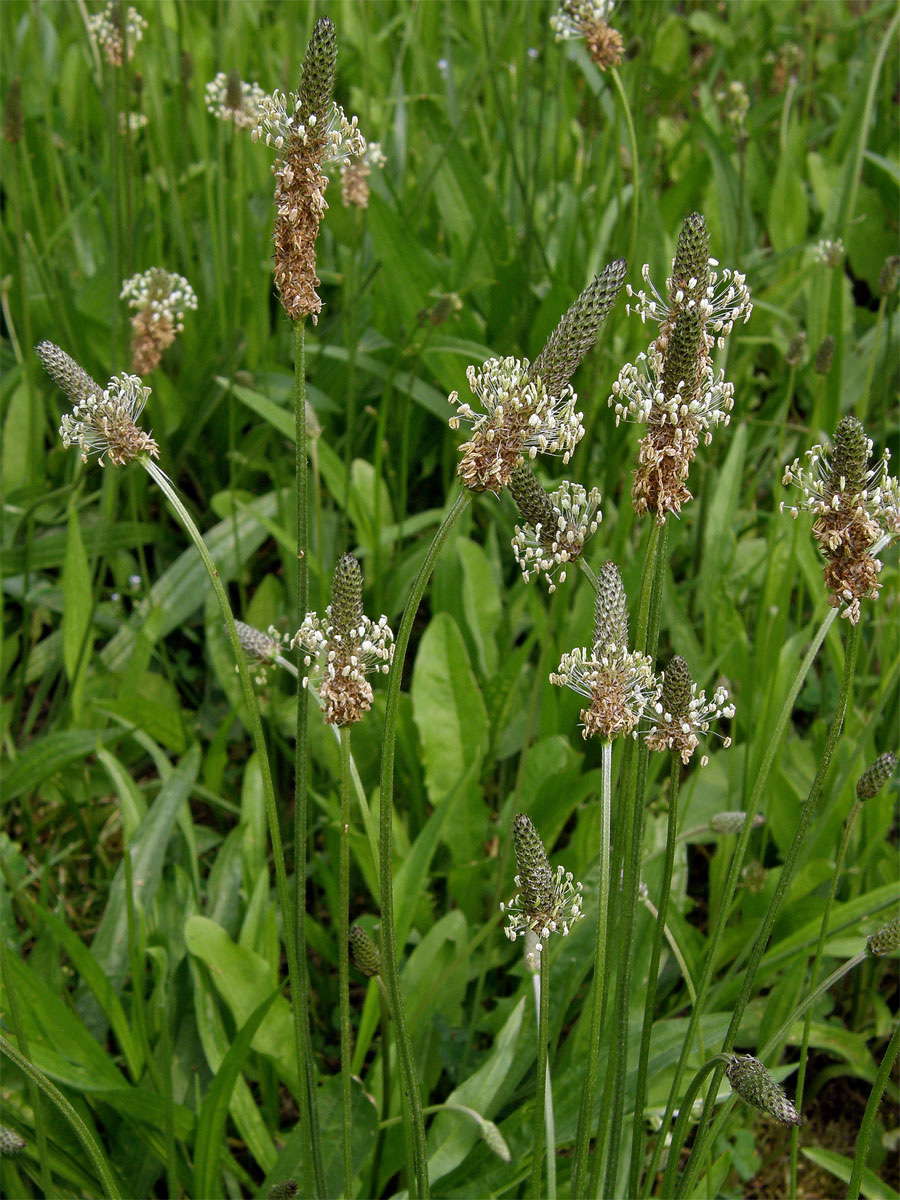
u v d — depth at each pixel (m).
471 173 0.65
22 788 0.44
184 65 0.62
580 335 0.21
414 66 0.77
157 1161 0.36
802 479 0.23
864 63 0.79
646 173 0.60
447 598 0.52
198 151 0.78
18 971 0.34
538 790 0.43
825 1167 0.38
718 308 0.22
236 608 0.61
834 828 0.44
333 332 0.66
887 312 0.74
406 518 0.64
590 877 0.39
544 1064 0.26
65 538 0.56
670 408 0.22
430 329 0.52
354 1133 0.34
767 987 0.42
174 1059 0.38
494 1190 0.34
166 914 0.41
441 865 0.47
